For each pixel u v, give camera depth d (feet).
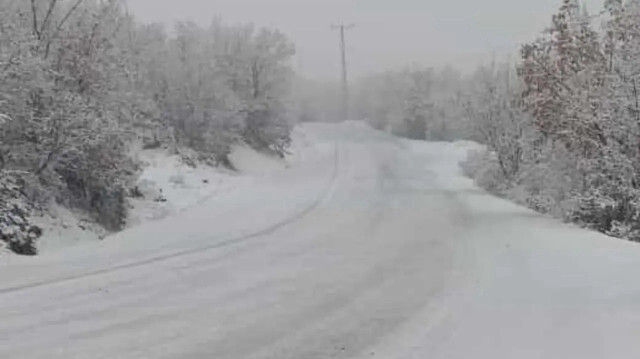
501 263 42.52
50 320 29.58
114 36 69.31
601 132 67.87
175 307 32.17
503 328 27.37
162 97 121.29
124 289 36.35
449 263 43.73
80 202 62.75
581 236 53.01
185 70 122.72
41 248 50.65
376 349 25.29
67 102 57.26
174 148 114.32
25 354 24.48
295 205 81.41
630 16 66.90
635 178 66.74
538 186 87.92
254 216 71.51
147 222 67.56
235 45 150.82
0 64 52.65
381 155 177.17
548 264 40.78
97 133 59.21
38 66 55.01
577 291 33.14
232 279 39.22
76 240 55.36
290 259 46.29
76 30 62.75
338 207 79.87
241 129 139.74
